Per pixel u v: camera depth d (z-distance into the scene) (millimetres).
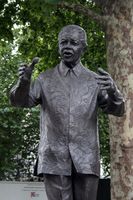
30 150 24047
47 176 5645
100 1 11273
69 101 5676
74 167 5586
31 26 15750
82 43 5809
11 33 15516
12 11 15219
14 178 24078
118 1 10938
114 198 10578
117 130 10602
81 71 5840
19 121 23047
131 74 10727
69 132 5602
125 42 10828
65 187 5609
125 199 10438
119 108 5664
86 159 5574
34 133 23906
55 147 5598
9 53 23328
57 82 5789
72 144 5594
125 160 10516
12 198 17797
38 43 16641
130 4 10867
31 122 23750
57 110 5656
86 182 5621
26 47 16828
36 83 5855
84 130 5625
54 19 15703
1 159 23281
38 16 15273
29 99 5781
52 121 5648
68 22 15930
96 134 5715
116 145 10617
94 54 17016
